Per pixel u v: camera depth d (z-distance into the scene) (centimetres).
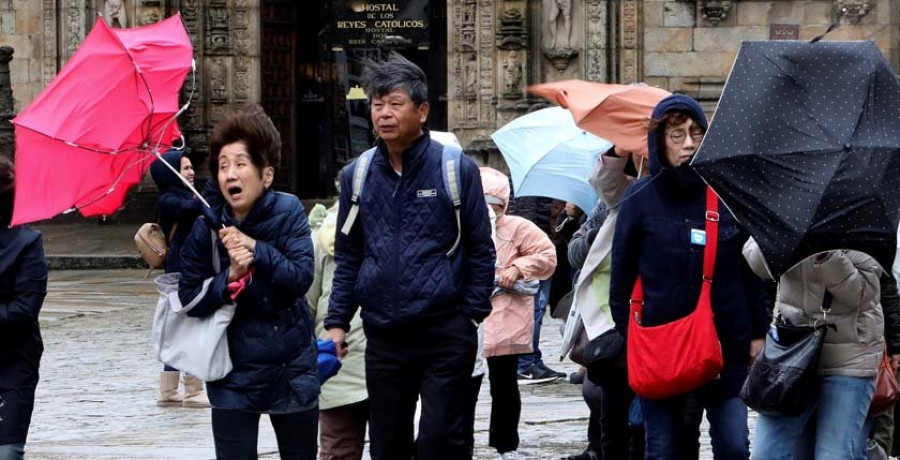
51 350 4481
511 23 8100
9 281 2058
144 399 3609
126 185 2072
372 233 2025
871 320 2003
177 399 3500
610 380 2338
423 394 2014
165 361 1923
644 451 2359
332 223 2336
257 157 1941
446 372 2005
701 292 1980
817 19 7944
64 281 6669
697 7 8012
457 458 2016
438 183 2005
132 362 4234
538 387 3816
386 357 2030
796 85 1883
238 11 8431
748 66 1895
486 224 2022
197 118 8381
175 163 3041
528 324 2747
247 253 1897
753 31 7994
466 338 2012
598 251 2281
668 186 2009
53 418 3341
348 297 2073
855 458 2052
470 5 8188
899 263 2356
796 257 1833
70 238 7806
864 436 2128
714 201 1994
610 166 2262
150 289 6291
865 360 2003
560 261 3900
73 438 3058
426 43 8606
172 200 3011
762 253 1839
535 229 2795
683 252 1988
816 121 1862
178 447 2891
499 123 8188
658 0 8050
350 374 2311
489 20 8181
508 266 2766
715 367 1966
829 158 1839
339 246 2078
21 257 2055
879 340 2012
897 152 1853
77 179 1958
